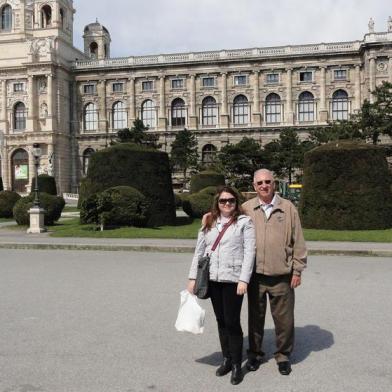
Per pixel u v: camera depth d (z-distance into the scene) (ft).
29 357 29.45
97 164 118.42
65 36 348.18
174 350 30.83
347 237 87.86
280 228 27.81
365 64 288.30
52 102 325.21
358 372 26.89
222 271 26.76
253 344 28.30
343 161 99.86
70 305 42.42
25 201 127.54
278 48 312.29
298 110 311.06
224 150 260.83
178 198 174.19
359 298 44.88
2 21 348.18
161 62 325.83
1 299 44.80
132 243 86.84
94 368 27.63
